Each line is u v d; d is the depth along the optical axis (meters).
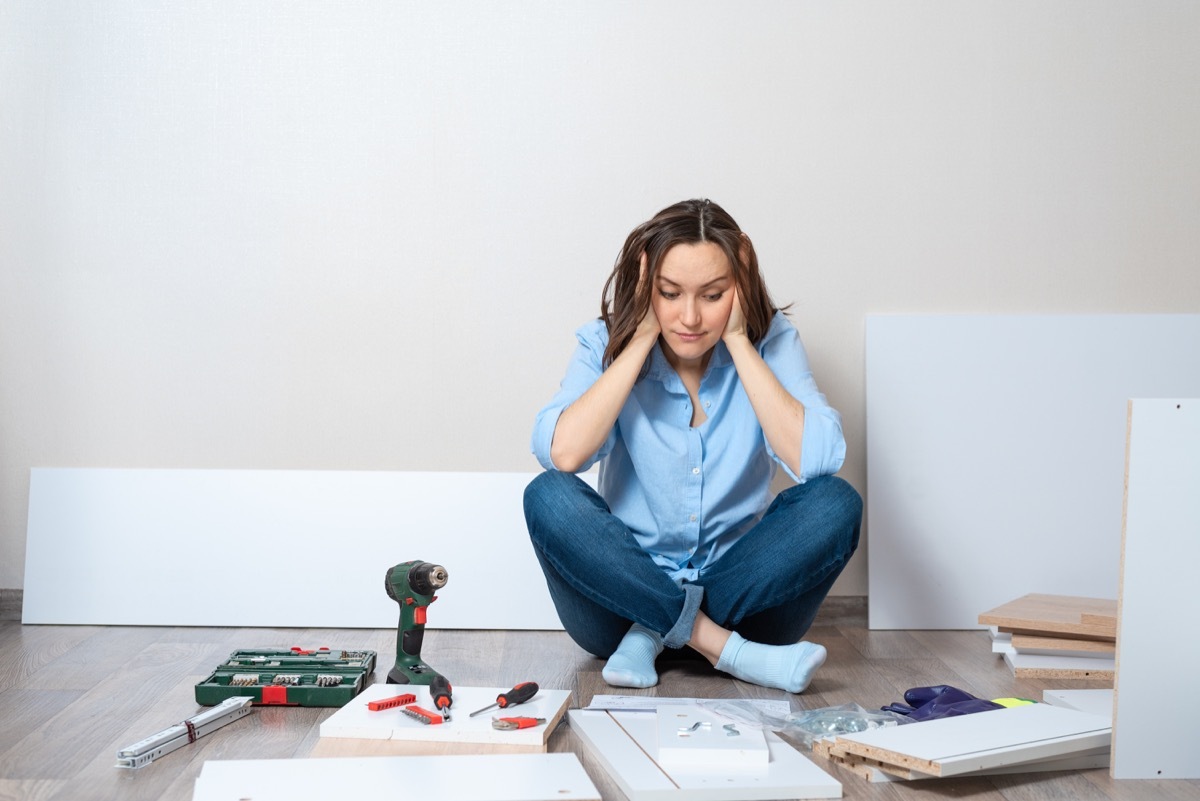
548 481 1.97
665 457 2.09
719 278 1.91
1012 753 1.44
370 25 2.50
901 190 2.54
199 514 2.48
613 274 2.08
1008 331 2.55
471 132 2.51
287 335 2.52
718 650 1.94
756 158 2.53
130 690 1.87
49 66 2.49
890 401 2.54
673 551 2.15
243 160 2.51
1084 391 2.55
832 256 2.54
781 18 2.52
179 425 2.52
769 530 1.96
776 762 1.47
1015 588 2.52
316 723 1.66
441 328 2.53
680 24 2.51
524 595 2.48
